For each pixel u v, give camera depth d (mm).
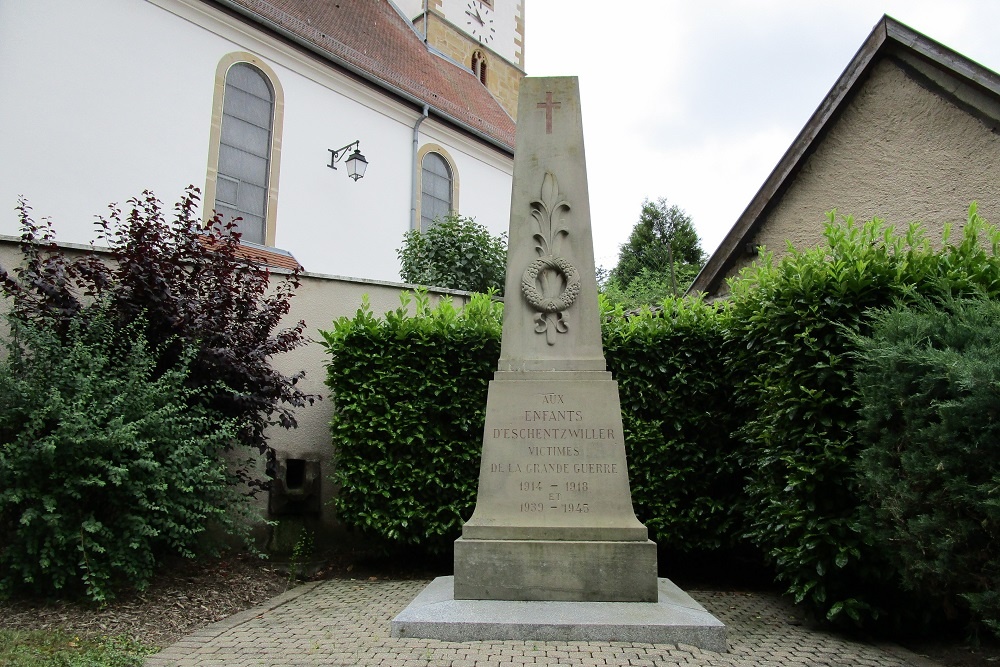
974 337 4266
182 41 15070
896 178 9016
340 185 17859
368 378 7594
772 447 5988
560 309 5996
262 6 17453
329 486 8461
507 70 31469
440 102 21562
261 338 7336
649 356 7594
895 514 4391
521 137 6391
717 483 7332
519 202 6250
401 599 6141
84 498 5578
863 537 5004
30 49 12750
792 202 10305
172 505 5801
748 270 7375
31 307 6438
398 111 19766
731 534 7062
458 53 29078
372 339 7719
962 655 4770
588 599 5145
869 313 5219
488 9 30797
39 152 12594
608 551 5207
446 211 21188
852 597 5211
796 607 6078
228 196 15609
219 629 5148
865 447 4980
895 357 4406
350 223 17906
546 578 5191
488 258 14367
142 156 14016
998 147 7980
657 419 7395
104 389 5809
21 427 5605
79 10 13477
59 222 12641
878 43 9164
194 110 15039
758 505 6359
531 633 4609
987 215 7973
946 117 8555
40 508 5402
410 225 19422
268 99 16797
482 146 22359
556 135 6367
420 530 7340
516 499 5531
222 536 7723
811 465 5449
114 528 5691
